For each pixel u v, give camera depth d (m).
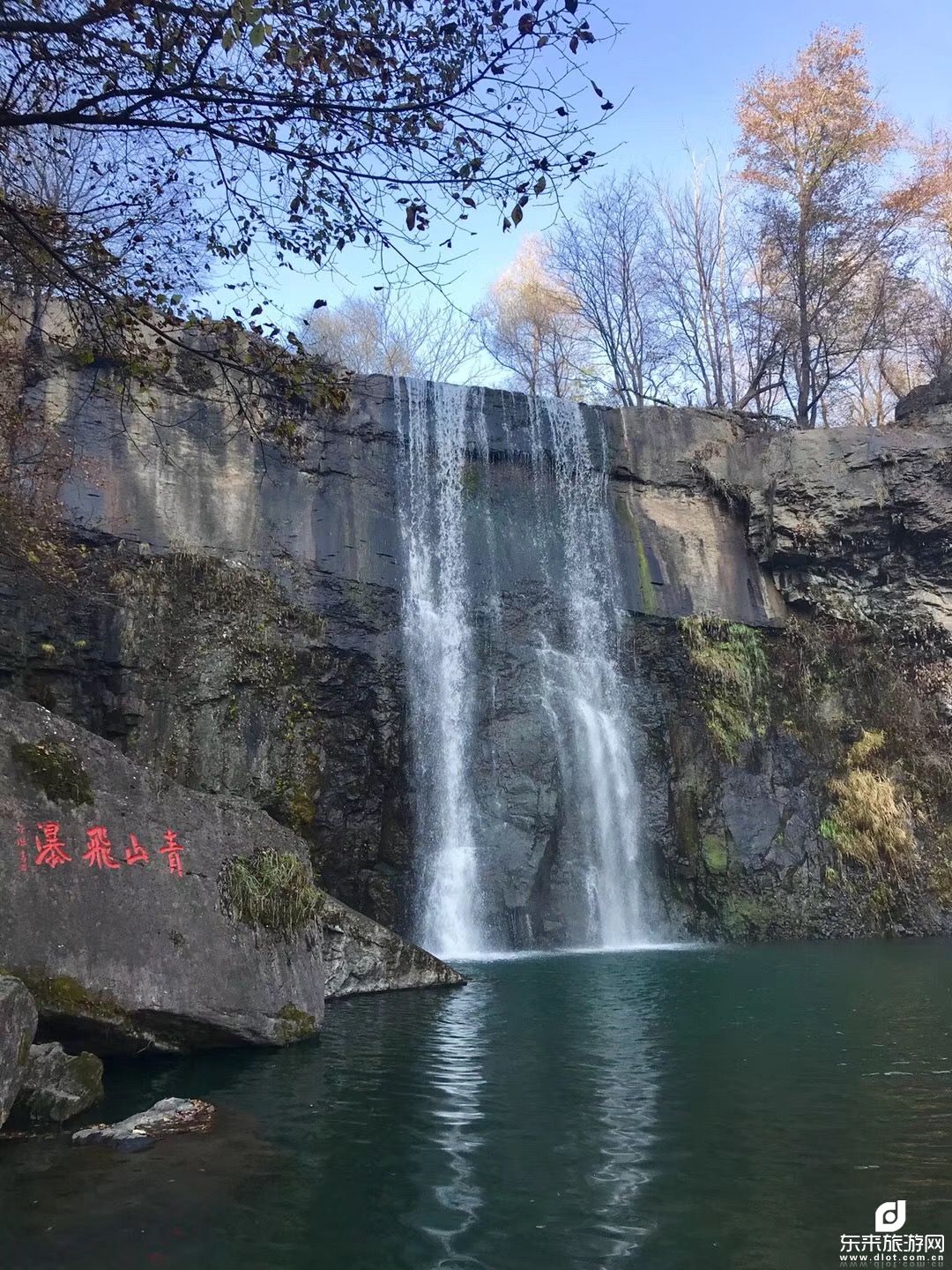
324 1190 4.89
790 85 28.61
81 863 7.07
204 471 17.41
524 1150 5.48
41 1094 5.89
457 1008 10.02
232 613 16.72
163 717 15.59
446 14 5.99
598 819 18.59
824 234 28.66
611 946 17.20
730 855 18.41
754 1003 10.38
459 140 6.26
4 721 6.98
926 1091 6.58
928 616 20.75
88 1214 4.55
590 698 19.58
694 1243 4.28
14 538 13.16
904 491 20.53
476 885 17.45
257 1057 7.73
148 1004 7.20
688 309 33.97
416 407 20.03
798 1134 5.70
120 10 5.86
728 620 20.78
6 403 14.27
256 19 5.24
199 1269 4.04
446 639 19.02
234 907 8.05
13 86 6.57
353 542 18.55
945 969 12.88
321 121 6.20
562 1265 4.09
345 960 10.81
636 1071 7.27
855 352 29.86
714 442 22.12
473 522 20.12
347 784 17.20
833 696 20.61
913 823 19.17
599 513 21.20
